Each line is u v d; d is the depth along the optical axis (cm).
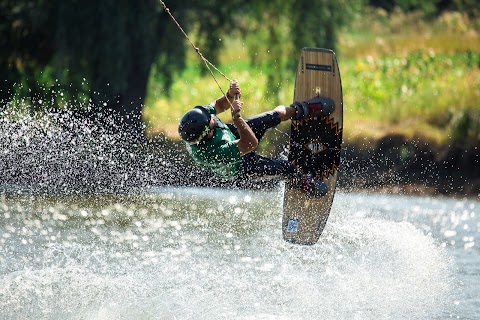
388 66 8675
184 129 2827
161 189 5800
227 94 2992
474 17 10988
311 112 3159
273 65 7919
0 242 3862
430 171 6391
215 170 2942
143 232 4188
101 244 3869
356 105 7581
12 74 7344
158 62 7388
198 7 7475
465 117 6656
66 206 4956
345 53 9575
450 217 4988
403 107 7219
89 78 7144
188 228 4331
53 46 7219
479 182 6225
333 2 7825
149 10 7081
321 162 3209
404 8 10919
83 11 7019
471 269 3600
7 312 2795
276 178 3119
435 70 8450
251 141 2883
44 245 3816
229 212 4878
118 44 6981
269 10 7694
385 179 6341
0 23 7325
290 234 3256
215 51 7588
